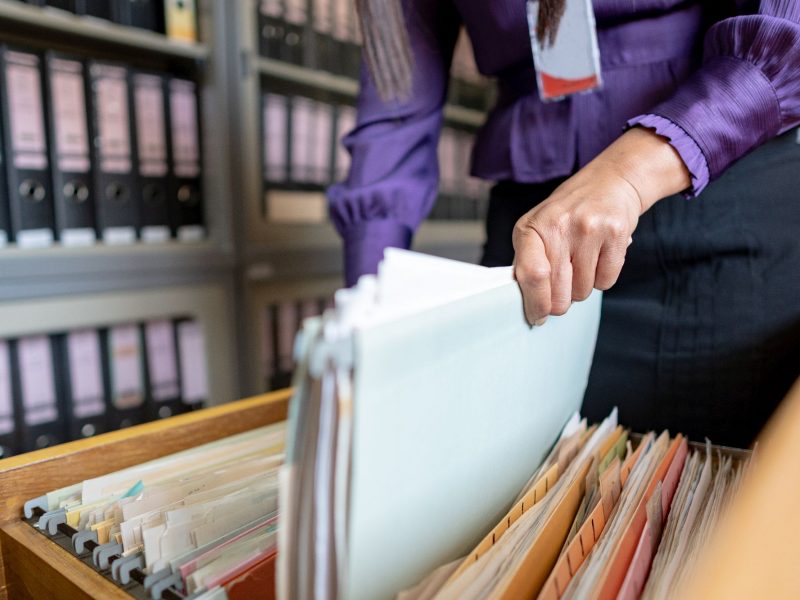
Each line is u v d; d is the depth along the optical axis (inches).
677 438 19.9
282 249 70.9
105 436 20.1
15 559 16.5
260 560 13.6
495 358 13.7
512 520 14.3
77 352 57.7
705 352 22.0
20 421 55.0
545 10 19.6
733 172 21.5
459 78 94.1
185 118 62.1
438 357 11.2
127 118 57.9
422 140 27.2
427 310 10.7
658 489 15.1
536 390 16.7
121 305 58.9
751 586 7.0
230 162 65.2
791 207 20.9
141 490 17.1
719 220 21.7
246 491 16.3
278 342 73.6
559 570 12.0
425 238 89.4
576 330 18.9
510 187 26.5
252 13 65.7
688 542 14.0
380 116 26.7
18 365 54.4
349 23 75.8
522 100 24.5
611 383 24.1
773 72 17.6
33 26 53.5
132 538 14.6
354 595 10.5
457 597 11.0
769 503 7.9
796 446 8.6
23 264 52.3
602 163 17.1
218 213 65.4
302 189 73.2
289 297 73.1
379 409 9.7
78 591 13.9
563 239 15.2
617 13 21.5
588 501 15.7
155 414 63.4
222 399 67.9
